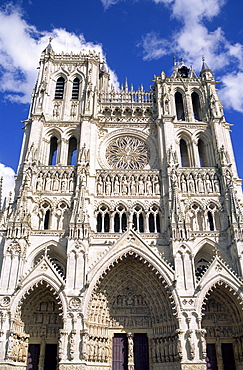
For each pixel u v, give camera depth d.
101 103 73.06
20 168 62.69
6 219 56.62
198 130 69.44
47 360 49.41
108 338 50.66
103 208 59.59
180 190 60.47
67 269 49.56
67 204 58.53
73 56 78.88
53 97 73.00
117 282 53.75
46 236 54.91
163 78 74.69
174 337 47.38
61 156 64.88
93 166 62.72
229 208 57.28
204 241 55.59
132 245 51.75
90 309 48.78
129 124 69.94
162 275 49.78
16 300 47.19
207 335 51.69
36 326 51.09
